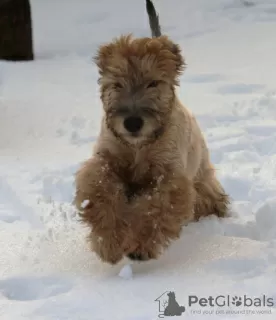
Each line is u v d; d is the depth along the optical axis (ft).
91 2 79.71
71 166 33.40
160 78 22.50
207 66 53.78
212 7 76.79
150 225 22.40
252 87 47.24
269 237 25.26
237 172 32.27
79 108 43.93
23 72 53.98
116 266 22.63
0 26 57.88
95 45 63.62
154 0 79.56
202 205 27.35
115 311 18.92
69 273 21.98
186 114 25.17
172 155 23.32
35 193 30.40
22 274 21.67
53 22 72.18
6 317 18.83
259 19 70.90
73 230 25.71
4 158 35.53
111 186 22.70
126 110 22.08
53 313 18.98
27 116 42.47
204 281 20.84
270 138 36.60
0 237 25.13
